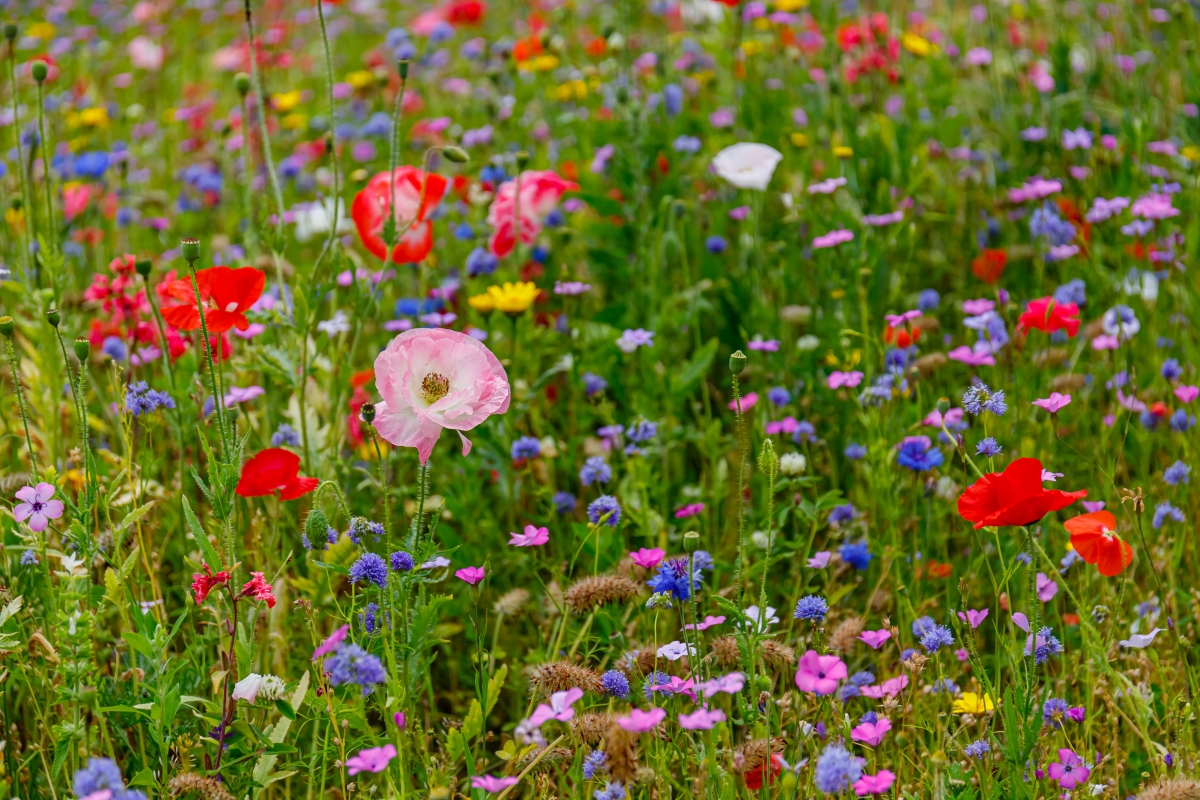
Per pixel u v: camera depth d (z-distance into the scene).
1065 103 5.89
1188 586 3.45
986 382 4.34
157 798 2.69
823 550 3.78
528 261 5.15
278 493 2.83
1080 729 3.03
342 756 2.54
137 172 6.80
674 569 2.68
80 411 2.76
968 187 5.80
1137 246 4.61
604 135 5.86
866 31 6.50
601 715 2.50
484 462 3.98
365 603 3.04
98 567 3.29
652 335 4.28
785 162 5.88
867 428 3.71
